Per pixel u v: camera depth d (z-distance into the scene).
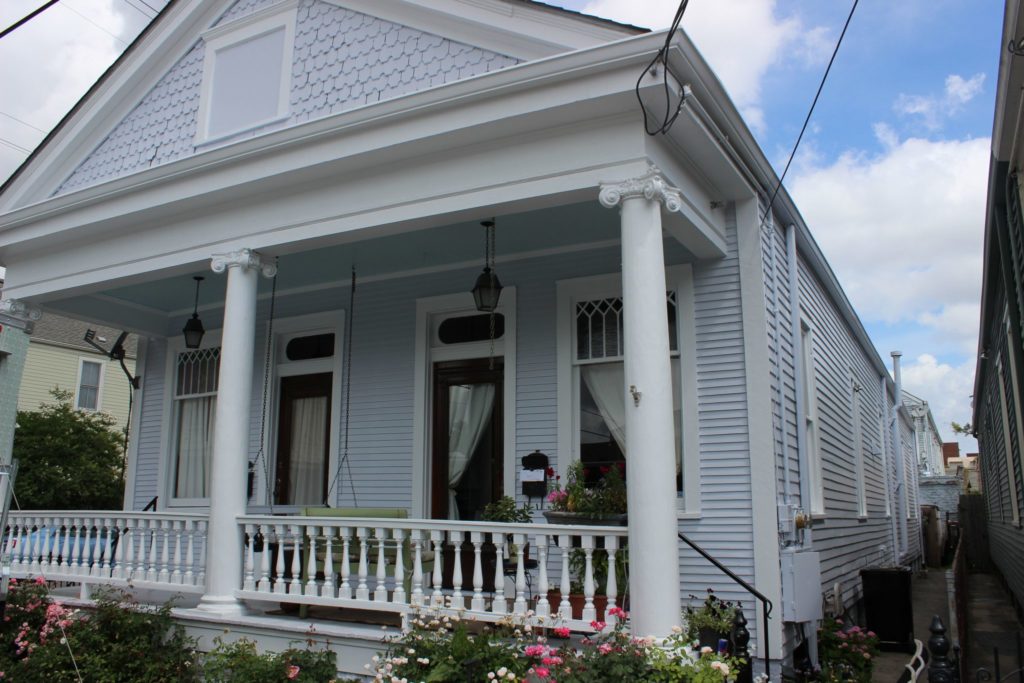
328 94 7.54
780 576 6.57
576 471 7.13
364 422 8.98
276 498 9.49
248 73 8.15
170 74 8.80
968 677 6.77
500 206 6.09
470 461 8.42
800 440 7.84
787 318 8.08
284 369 9.77
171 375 10.88
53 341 20.56
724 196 7.14
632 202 5.56
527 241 7.98
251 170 6.91
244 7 8.39
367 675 5.84
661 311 5.41
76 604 7.48
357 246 8.14
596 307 7.87
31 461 17.31
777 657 6.32
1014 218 6.54
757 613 6.46
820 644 7.78
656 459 5.15
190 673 6.32
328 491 9.08
